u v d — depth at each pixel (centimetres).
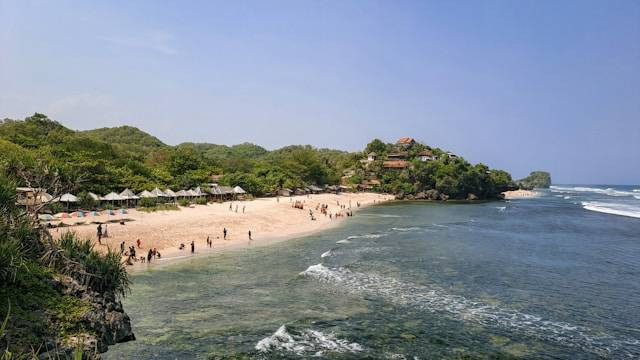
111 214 5212
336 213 8206
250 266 3397
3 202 1767
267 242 4625
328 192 13812
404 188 14375
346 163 18550
